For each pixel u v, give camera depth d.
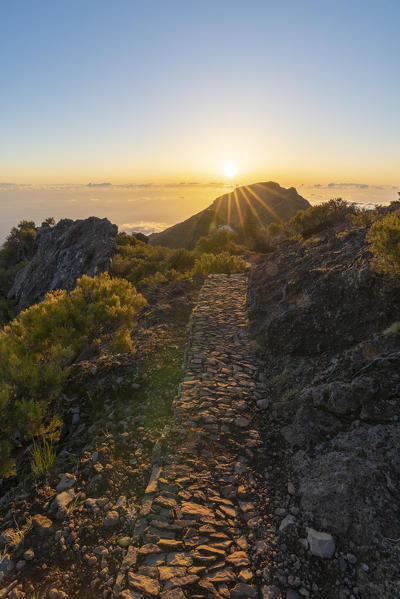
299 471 4.76
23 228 66.75
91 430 6.43
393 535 3.48
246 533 3.97
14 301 36.53
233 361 8.48
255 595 3.27
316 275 9.27
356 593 3.19
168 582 3.38
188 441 5.55
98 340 9.34
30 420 5.59
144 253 35.47
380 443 4.44
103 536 4.10
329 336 7.55
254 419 6.15
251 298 12.43
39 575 3.67
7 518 4.49
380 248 6.43
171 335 10.99
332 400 5.38
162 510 4.27
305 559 3.58
